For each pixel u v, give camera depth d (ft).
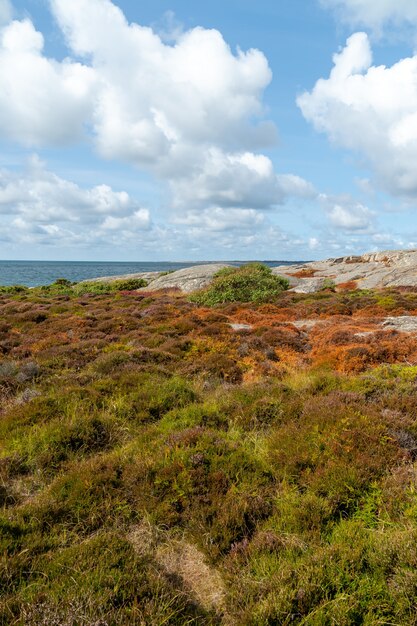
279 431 21.02
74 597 10.32
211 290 102.22
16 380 30.40
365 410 21.91
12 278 321.11
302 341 51.57
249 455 18.57
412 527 13.17
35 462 18.76
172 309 76.43
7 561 11.90
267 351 43.75
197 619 10.75
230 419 23.86
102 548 12.64
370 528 13.89
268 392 27.27
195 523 14.52
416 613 10.16
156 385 28.60
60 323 60.80
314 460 17.76
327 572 11.59
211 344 43.62
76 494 15.76
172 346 42.91
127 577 11.50
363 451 18.06
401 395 24.95
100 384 28.71
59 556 12.41
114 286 145.79
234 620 10.68
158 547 13.70
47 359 38.06
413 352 41.22
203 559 13.10
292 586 11.30
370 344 43.60
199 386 31.27
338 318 68.74
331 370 38.19
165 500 15.57
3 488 16.69
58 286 150.51
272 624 10.32
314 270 176.55
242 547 13.21
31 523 14.01
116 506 15.42
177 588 11.80
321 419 21.04
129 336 50.78
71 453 19.74
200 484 16.33
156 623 10.17
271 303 91.86
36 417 23.22
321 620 10.17
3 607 10.24
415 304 82.07
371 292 112.68
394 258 160.97
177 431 21.40
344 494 15.46
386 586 11.13
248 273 112.57
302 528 14.07
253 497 15.67
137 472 16.96
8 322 64.75
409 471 16.66
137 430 22.68
